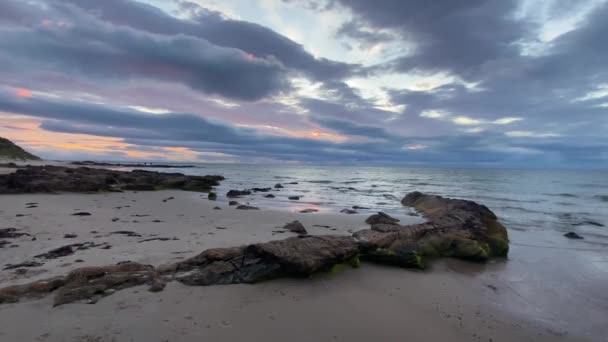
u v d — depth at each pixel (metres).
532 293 8.03
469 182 55.25
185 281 7.02
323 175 79.88
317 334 5.44
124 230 12.43
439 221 12.84
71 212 16.02
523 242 13.75
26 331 4.93
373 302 6.87
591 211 23.61
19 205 17.36
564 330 6.21
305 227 14.96
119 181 32.72
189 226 13.80
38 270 7.53
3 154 86.00
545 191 39.09
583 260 11.08
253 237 11.79
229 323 5.58
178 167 120.19
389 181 57.62
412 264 9.39
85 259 8.47
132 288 6.56
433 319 6.31
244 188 39.28
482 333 5.91
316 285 7.52
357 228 14.95
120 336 4.95
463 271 9.54
